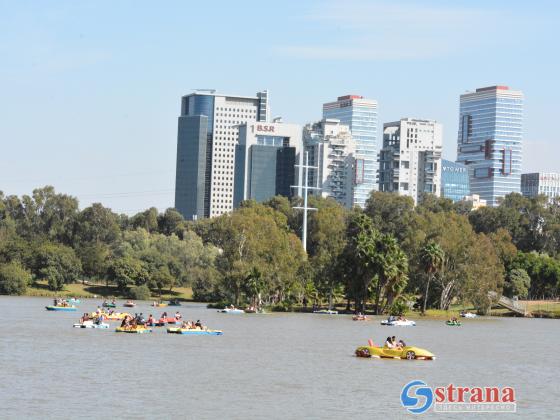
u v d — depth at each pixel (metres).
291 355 154.00
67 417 91.94
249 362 141.50
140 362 136.62
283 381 121.12
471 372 138.38
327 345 175.38
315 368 135.88
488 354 170.12
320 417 96.81
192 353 152.12
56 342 165.25
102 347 157.62
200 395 107.69
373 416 98.56
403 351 153.50
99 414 93.94
